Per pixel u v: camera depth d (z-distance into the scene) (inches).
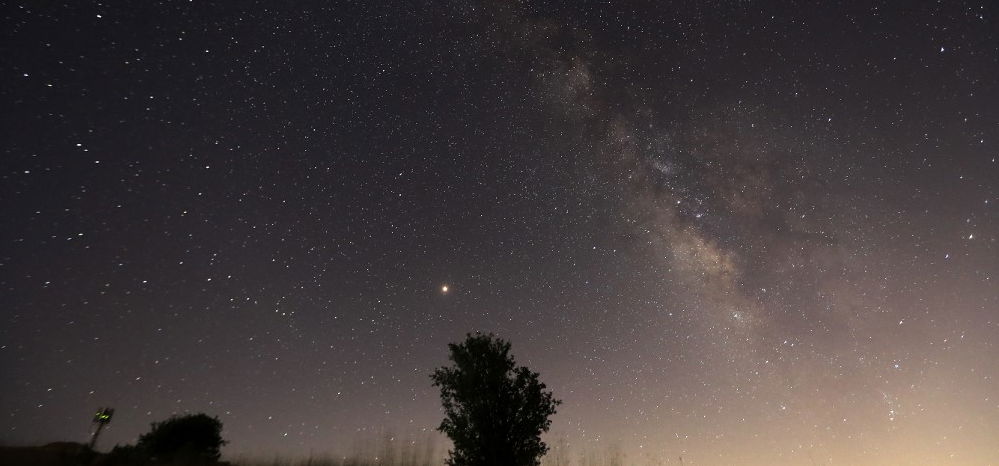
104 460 544.4
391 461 632.4
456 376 436.8
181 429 633.0
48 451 539.8
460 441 412.5
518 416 423.2
